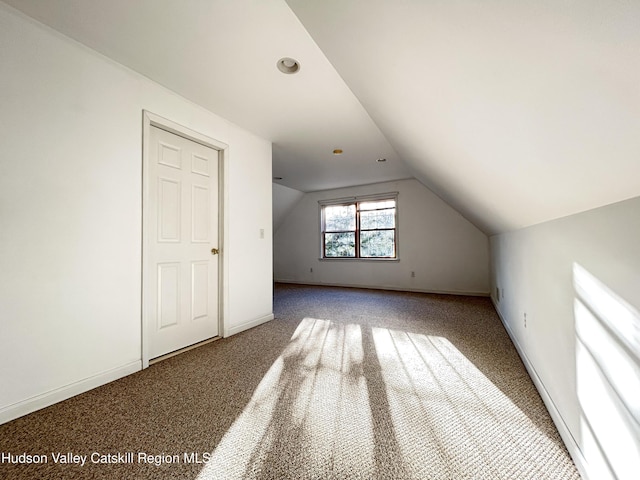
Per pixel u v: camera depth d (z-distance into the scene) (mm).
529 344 1829
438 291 5078
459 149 1484
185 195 2350
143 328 1937
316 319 3242
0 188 1359
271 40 1611
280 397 1553
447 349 2271
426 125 1541
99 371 1707
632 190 690
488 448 1154
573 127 675
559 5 450
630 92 488
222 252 2643
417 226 5273
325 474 1022
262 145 3139
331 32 1146
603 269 848
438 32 733
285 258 6809
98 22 1484
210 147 2578
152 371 1894
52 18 1460
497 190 1619
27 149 1447
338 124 2789
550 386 1387
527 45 570
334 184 5680
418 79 1075
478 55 709
